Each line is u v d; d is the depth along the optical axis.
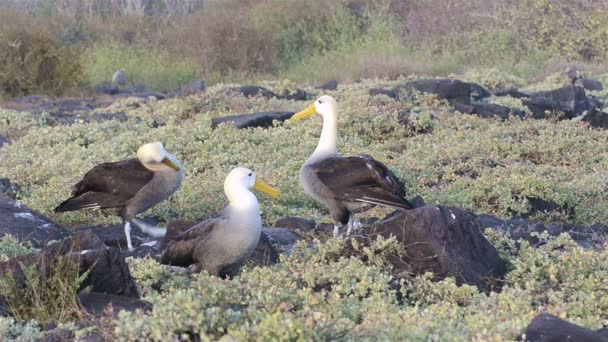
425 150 17.25
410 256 9.41
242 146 17.83
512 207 13.58
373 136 19.44
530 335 6.35
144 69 36.12
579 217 13.59
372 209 13.04
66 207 11.68
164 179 11.63
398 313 7.32
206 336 6.13
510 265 9.93
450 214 9.59
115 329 6.38
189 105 22.89
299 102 24.69
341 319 6.70
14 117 22.86
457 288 8.52
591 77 31.44
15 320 7.46
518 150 17.06
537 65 35.72
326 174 11.16
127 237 11.70
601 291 8.56
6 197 12.20
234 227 8.71
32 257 7.99
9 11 35.59
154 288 8.82
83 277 7.68
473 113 22.34
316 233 11.82
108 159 16.98
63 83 31.58
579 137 17.97
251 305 7.29
